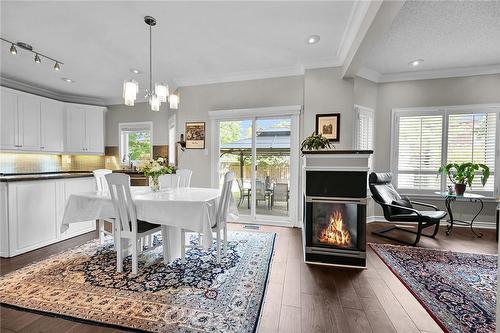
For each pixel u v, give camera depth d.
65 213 2.62
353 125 3.63
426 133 4.19
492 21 2.63
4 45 3.07
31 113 4.51
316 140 2.83
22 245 2.79
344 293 1.98
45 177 3.03
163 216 2.25
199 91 4.39
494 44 3.17
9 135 4.18
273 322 1.63
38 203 2.96
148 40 2.97
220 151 4.39
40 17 2.46
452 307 1.79
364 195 2.41
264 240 3.27
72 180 3.41
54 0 2.19
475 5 2.36
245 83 4.17
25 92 4.41
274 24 2.64
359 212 2.44
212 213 2.44
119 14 2.42
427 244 3.19
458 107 4.05
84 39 2.94
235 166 4.32
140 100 5.68
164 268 2.40
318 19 2.54
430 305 1.82
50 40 2.96
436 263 2.57
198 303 1.83
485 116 3.96
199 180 4.43
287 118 4.07
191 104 4.44
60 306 1.77
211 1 2.24
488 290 2.03
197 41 3.02
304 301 1.87
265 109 4.02
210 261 2.57
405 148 4.29
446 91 4.10
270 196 4.18
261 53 3.38
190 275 2.26
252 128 4.20
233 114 4.19
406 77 4.21
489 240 3.35
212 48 3.21
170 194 2.68
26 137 4.43
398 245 3.15
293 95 3.95
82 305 1.79
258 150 4.21
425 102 4.19
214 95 4.32
